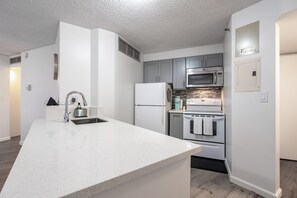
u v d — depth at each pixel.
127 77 3.46
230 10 2.18
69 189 0.52
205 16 2.35
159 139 1.16
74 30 2.64
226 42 2.84
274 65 1.83
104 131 1.43
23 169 0.66
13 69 4.73
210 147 3.11
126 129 1.52
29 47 3.77
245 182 2.09
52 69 3.53
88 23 2.58
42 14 2.28
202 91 3.95
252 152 2.03
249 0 1.94
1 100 4.32
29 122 3.93
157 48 3.92
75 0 1.96
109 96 2.85
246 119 2.09
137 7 2.12
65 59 2.54
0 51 4.09
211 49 3.63
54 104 2.70
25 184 0.54
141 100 3.64
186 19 2.45
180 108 4.02
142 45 3.70
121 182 0.62
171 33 3.01
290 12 1.66
